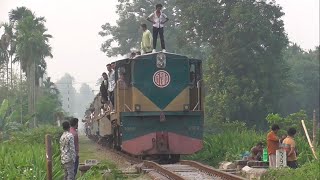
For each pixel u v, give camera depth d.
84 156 27.22
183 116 20.08
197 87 20.41
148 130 19.80
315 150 17.70
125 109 19.88
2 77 68.94
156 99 19.92
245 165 17.00
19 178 12.59
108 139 27.08
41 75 73.44
